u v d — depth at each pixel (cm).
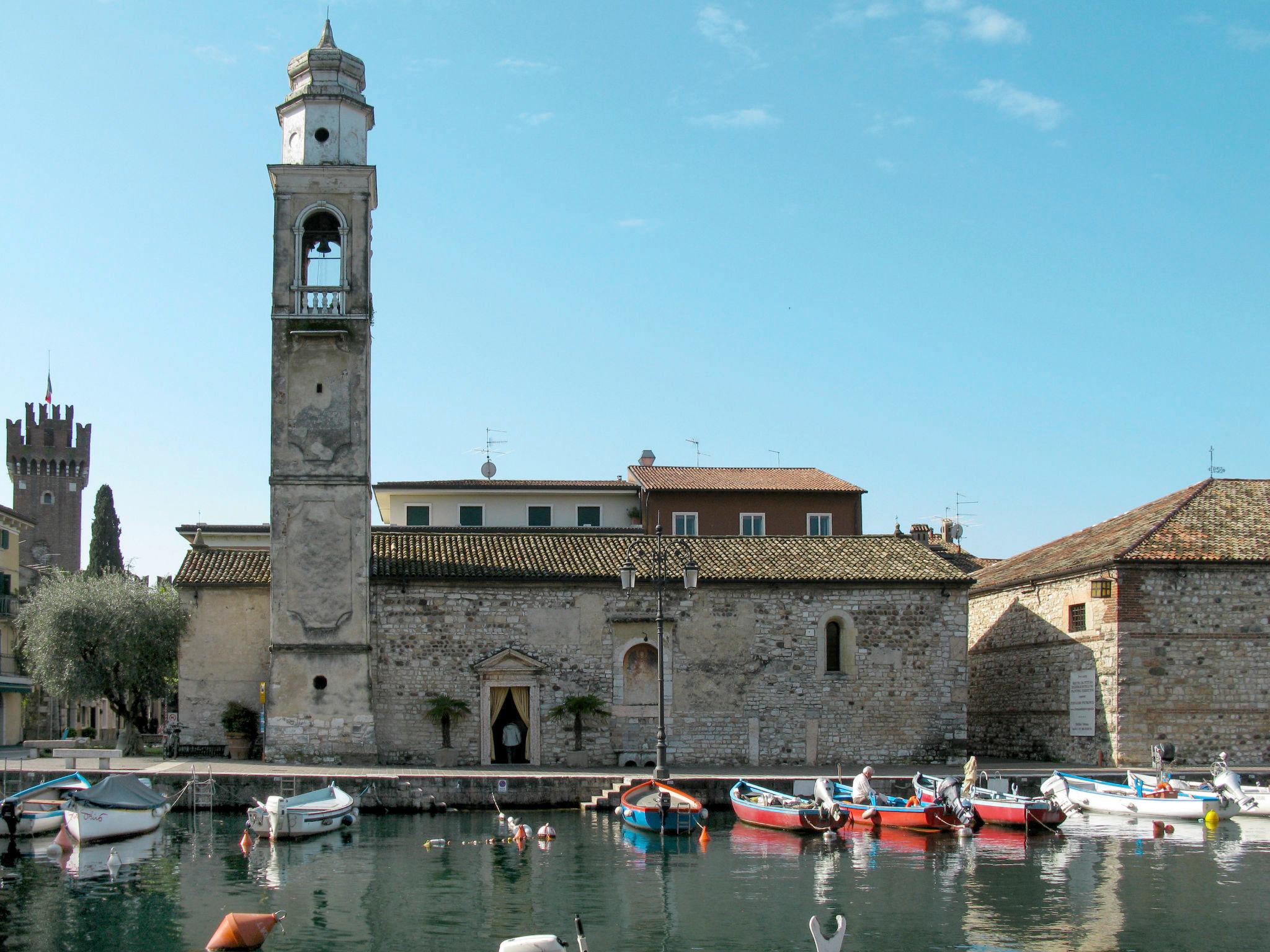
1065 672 5138
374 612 4828
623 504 6669
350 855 3306
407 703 4800
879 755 4988
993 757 5738
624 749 4884
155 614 5231
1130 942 2423
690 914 2642
